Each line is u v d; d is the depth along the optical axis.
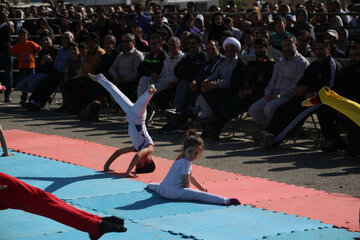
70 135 12.09
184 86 12.27
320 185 7.72
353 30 15.48
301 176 8.27
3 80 20.95
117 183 7.66
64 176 8.09
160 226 5.76
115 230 4.51
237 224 5.83
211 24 15.81
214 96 11.59
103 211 6.31
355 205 6.58
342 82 9.98
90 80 14.62
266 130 10.45
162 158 9.47
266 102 11.09
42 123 13.84
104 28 18.03
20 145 10.77
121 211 6.31
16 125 13.54
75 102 15.30
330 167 8.84
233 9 20.83
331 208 6.45
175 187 6.84
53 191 7.21
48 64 16.47
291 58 10.73
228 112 11.23
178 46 13.00
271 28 16.47
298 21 14.57
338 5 17.00
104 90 14.32
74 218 4.58
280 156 9.77
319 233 5.54
